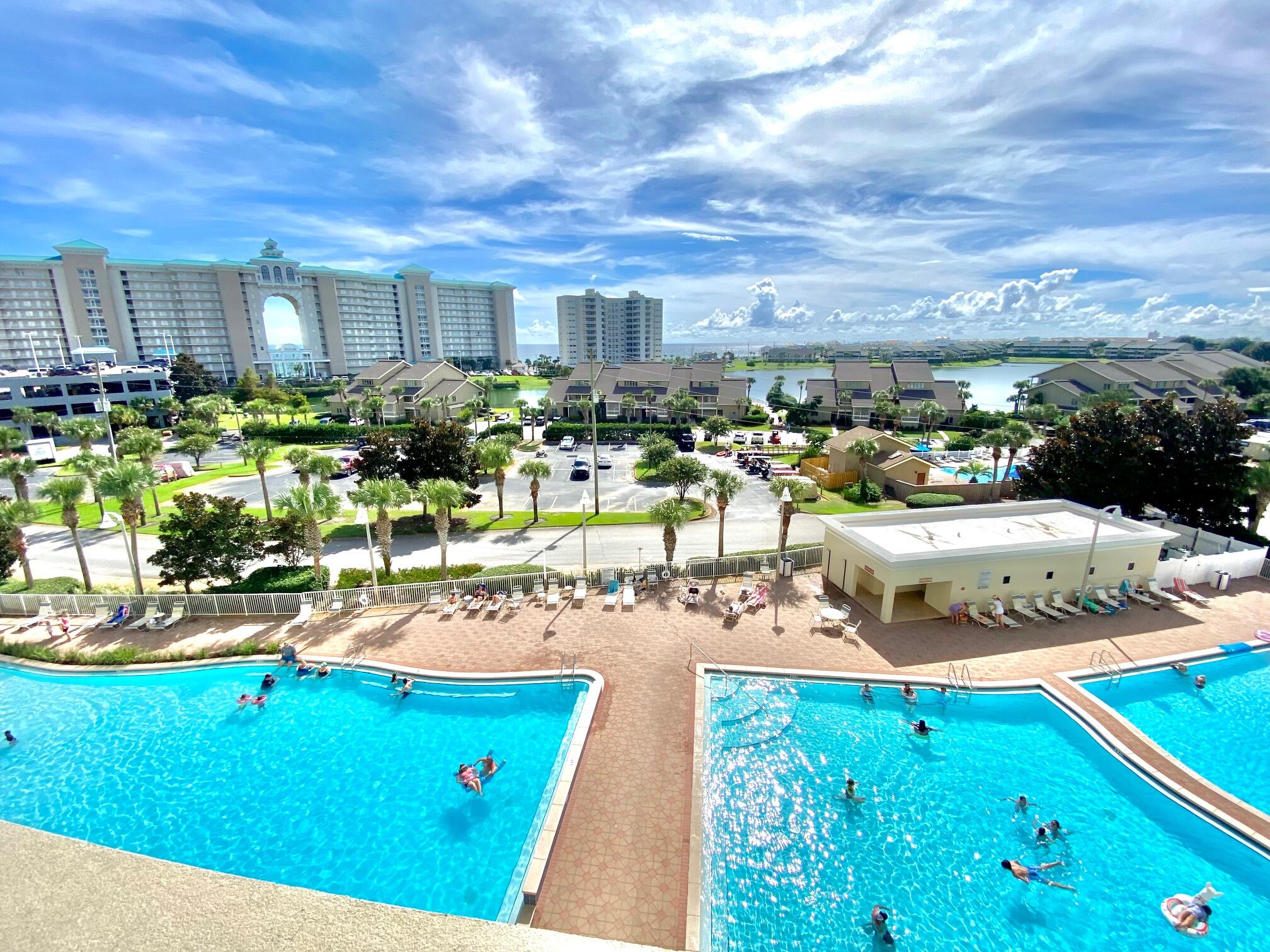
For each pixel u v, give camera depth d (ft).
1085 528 101.81
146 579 110.01
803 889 48.78
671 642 83.46
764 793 58.39
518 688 74.64
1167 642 83.20
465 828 54.39
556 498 163.63
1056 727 67.97
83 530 138.72
